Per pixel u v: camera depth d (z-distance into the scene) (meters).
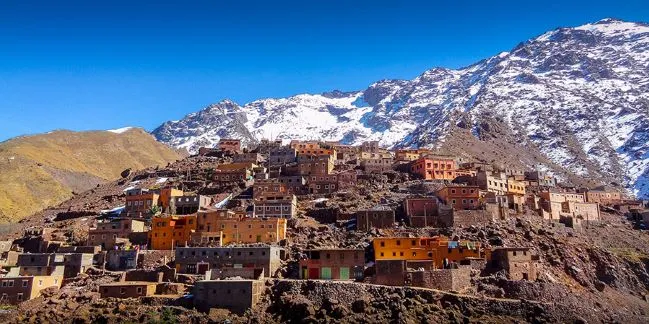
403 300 131.12
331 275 147.25
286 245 167.50
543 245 169.88
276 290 139.25
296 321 127.81
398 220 182.88
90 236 182.25
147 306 134.25
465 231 171.75
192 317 129.00
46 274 157.88
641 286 169.50
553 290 142.62
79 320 128.88
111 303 136.75
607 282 167.50
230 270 148.25
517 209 196.12
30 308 139.88
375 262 147.00
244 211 188.75
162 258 165.12
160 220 178.25
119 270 162.75
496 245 162.25
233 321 127.31
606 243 196.25
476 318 128.62
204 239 170.12
